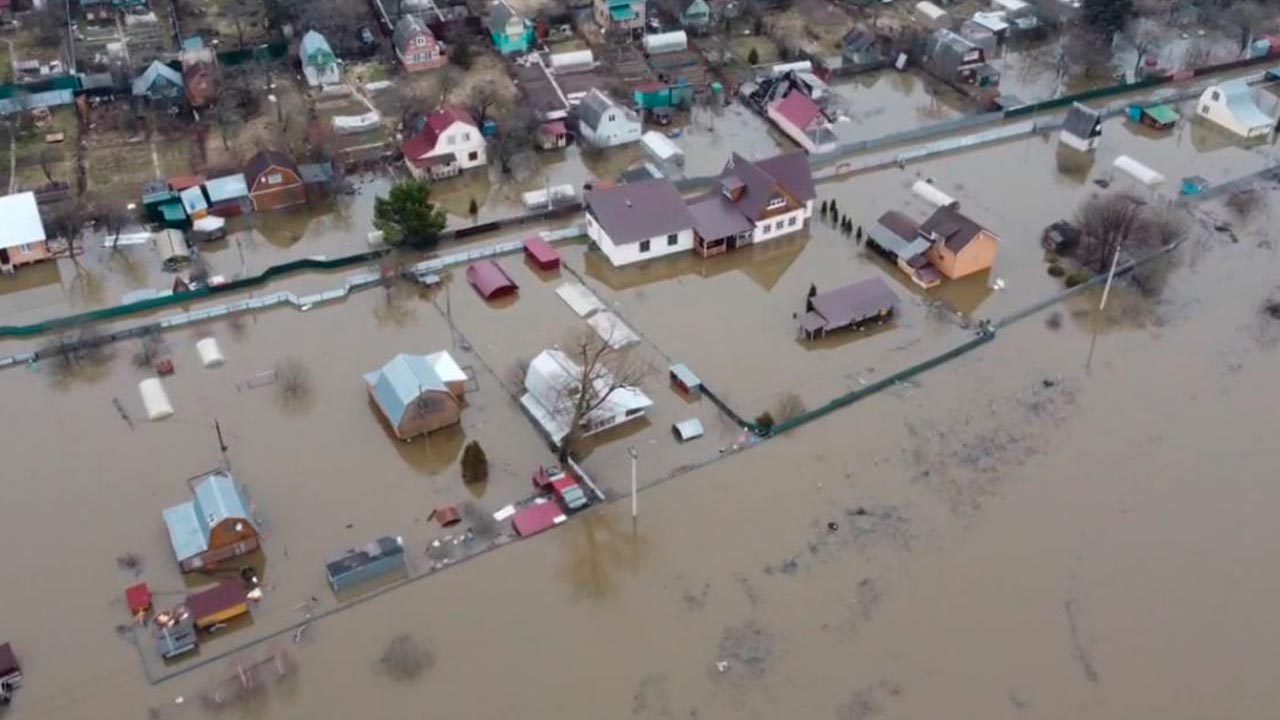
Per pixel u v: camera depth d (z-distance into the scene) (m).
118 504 48.47
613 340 57.28
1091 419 53.56
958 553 46.66
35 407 53.88
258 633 43.06
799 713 40.31
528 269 64.38
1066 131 77.62
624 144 77.50
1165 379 56.12
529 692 40.94
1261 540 47.31
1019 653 42.53
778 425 52.59
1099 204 66.06
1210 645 42.94
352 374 56.12
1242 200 70.12
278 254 65.94
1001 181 73.69
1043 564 46.19
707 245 65.00
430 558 46.16
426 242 65.75
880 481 50.06
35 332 58.66
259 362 56.88
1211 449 51.78
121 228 66.94
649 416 53.78
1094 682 41.50
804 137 76.38
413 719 39.97
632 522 47.97
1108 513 48.56
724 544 47.03
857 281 63.69
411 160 72.62
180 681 41.22
